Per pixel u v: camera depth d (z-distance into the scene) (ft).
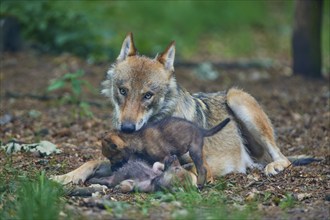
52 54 68.90
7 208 28.04
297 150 42.60
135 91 33.68
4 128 45.57
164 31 88.12
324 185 33.68
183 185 31.12
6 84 59.11
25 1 68.59
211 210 28.22
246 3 103.86
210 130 32.78
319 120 49.78
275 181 34.50
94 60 68.13
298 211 28.99
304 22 63.77
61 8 70.64
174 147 32.42
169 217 27.61
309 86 62.03
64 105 54.13
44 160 36.91
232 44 91.56
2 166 35.40
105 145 32.42
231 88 39.88
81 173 33.09
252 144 39.24
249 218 27.71
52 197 27.99
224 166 36.83
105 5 83.92
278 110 53.93
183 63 72.02
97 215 27.94
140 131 32.60
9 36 67.72
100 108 53.88
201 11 98.68
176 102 35.01
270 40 95.71
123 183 31.55
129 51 35.58
